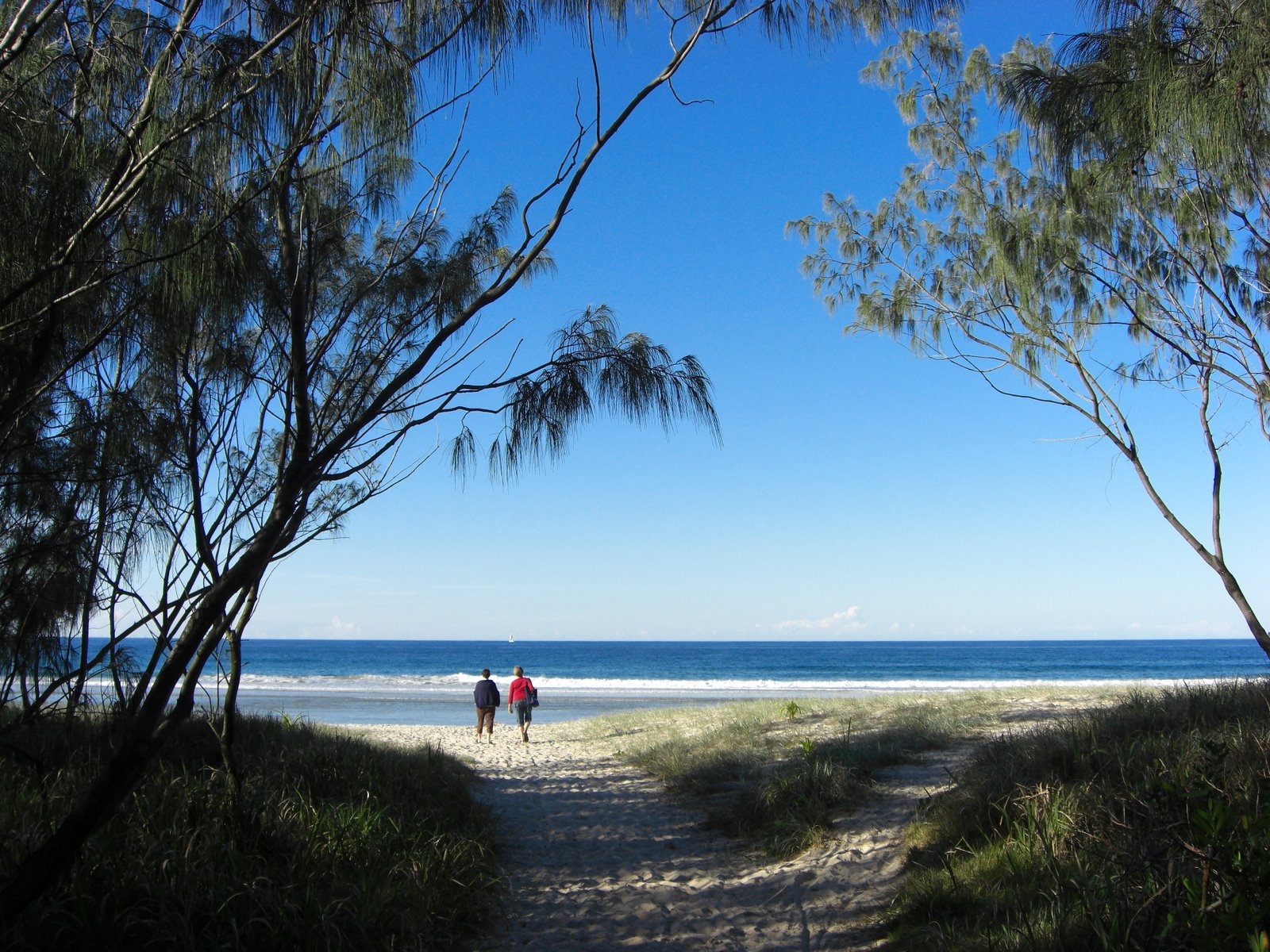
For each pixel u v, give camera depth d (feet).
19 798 16.80
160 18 12.21
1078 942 12.62
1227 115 17.07
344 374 17.02
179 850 16.17
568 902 21.45
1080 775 19.70
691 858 25.80
